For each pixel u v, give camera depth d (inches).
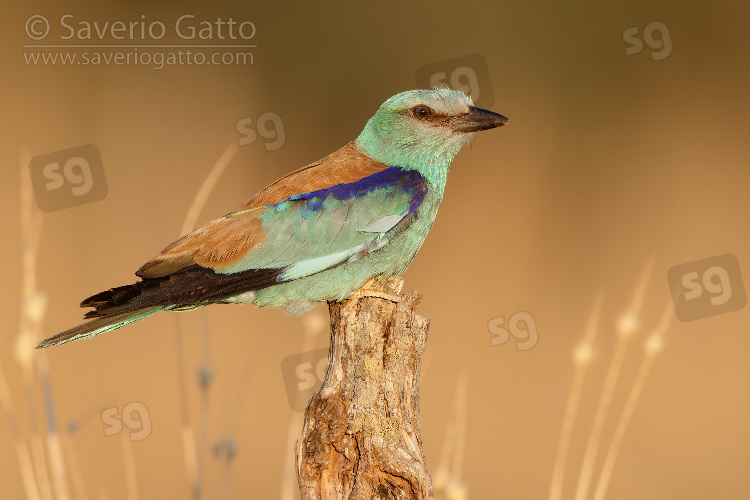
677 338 759.7
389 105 395.2
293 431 422.3
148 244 824.3
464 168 984.9
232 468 593.3
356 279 367.6
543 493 580.1
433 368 695.1
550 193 948.0
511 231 893.2
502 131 1023.6
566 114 1037.8
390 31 1092.5
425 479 296.4
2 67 1010.7
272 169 983.6
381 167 386.0
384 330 311.1
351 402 303.6
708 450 631.2
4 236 807.7
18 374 647.1
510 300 779.4
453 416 637.9
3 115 956.0
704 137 1005.2
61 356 684.1
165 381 660.1
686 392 693.3
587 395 682.2
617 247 863.1
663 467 609.6
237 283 350.9
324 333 715.4
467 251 860.6
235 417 445.4
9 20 1024.2
